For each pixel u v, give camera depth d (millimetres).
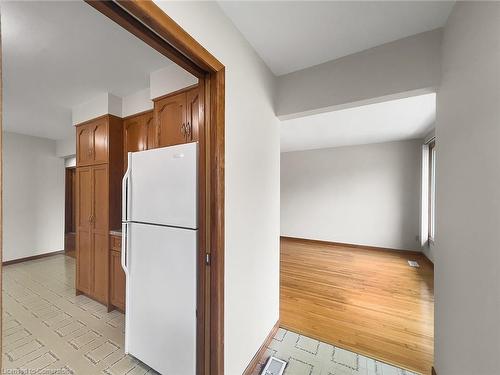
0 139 561
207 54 1185
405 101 2680
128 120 2580
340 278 3346
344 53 1740
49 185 4461
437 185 1531
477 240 1000
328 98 1830
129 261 1696
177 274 1433
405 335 2041
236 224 1443
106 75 2078
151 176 1572
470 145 1068
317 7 1313
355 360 1753
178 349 1430
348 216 5285
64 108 2842
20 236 4082
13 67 1923
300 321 2246
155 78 1987
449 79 1324
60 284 3180
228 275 1365
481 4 985
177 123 1877
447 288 1336
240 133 1488
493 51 892
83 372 1643
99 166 2604
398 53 1596
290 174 6027
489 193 914
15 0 1244
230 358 1388
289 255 4547
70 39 1577
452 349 1252
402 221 4746
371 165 5051
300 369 1664
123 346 1916
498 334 847
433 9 1320
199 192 1362
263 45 1638
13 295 2859
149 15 882
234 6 1299
